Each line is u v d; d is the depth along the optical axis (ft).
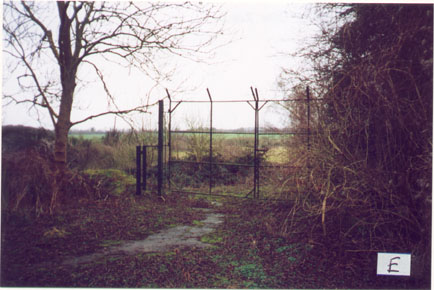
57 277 12.15
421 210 13.96
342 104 16.25
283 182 19.43
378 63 14.75
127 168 33.22
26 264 13.24
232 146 35.45
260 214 20.48
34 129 24.70
